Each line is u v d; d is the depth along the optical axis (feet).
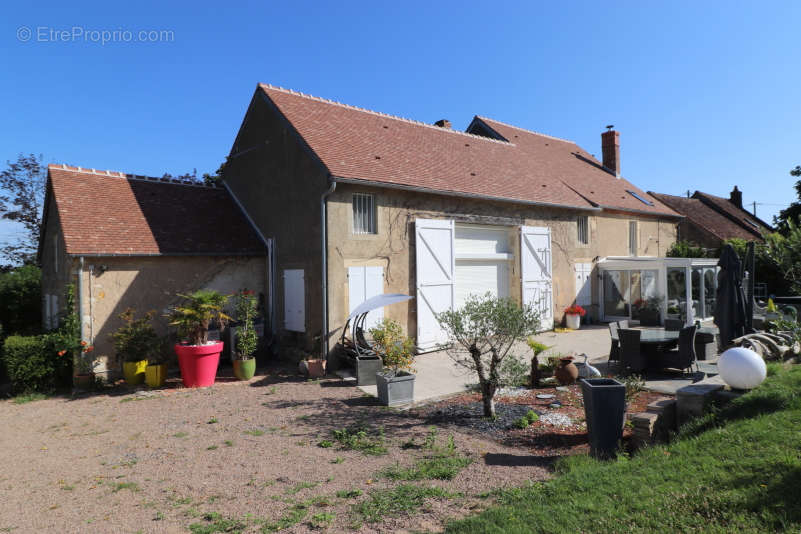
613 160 81.30
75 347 33.32
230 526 14.49
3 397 32.91
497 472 17.80
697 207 99.09
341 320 37.32
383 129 49.96
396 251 40.88
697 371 32.30
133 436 23.94
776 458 14.34
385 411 26.89
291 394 31.01
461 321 24.52
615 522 12.35
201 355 33.19
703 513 12.29
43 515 15.89
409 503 15.37
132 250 36.35
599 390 18.31
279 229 41.98
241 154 47.60
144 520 15.21
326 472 18.61
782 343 31.04
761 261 72.08
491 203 48.39
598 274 62.34
